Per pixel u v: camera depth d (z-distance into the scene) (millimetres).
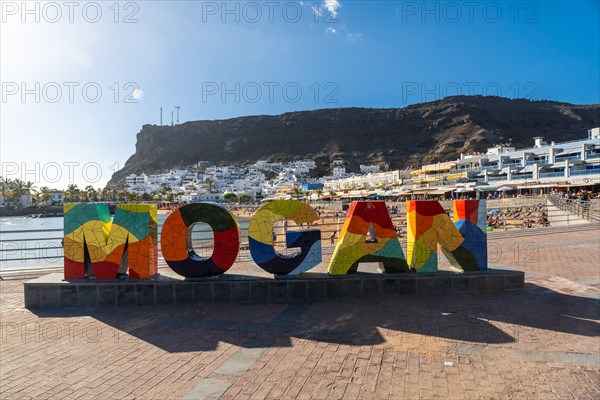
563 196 40969
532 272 11258
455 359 5418
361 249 9070
